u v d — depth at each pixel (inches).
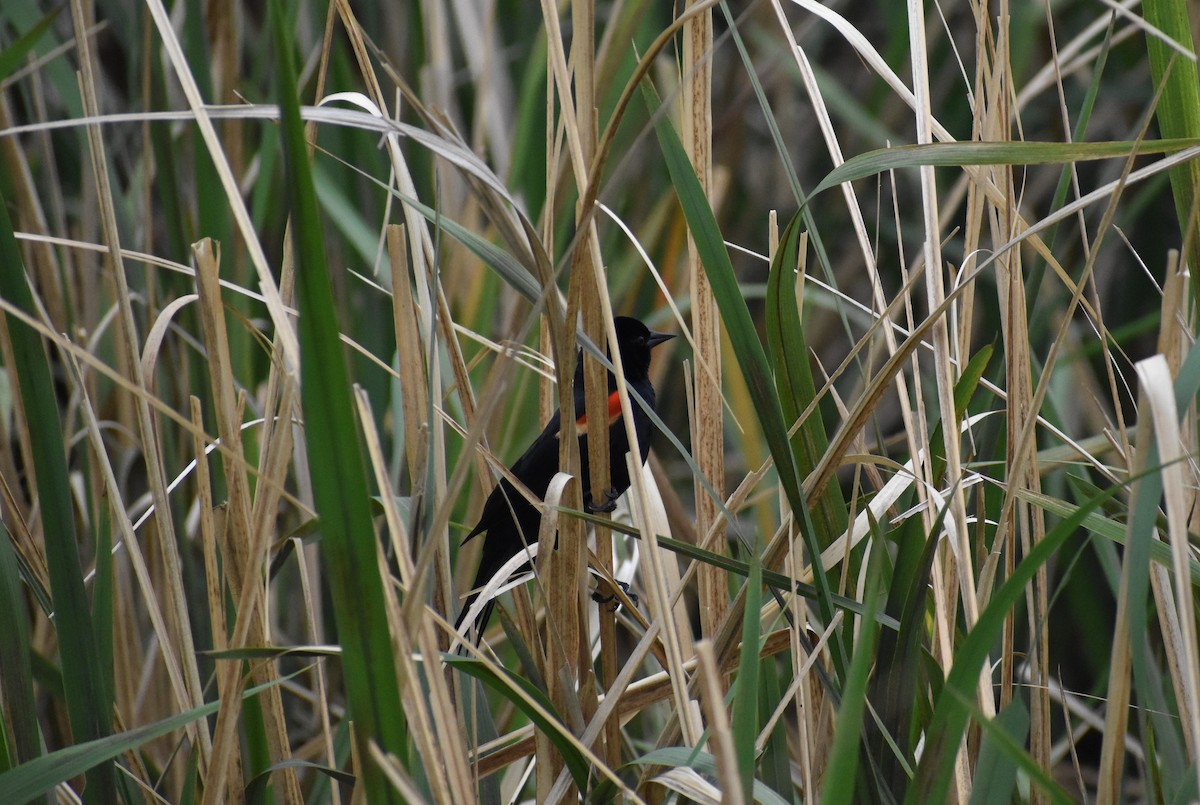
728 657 191.6
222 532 210.8
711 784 160.1
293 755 293.1
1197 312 189.2
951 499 174.1
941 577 182.1
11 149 310.3
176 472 268.4
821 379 467.8
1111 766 158.6
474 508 323.6
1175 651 182.1
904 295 177.3
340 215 338.3
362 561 133.6
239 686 173.9
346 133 355.9
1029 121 483.5
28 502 327.9
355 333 344.2
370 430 150.6
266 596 194.7
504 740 205.6
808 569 220.2
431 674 150.7
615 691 177.0
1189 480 193.5
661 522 247.3
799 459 194.4
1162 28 183.6
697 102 201.5
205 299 186.7
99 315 333.1
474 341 345.4
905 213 494.0
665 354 403.5
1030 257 394.9
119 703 260.8
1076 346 350.9
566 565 190.4
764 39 460.1
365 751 140.9
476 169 153.3
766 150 511.8
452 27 435.5
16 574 182.5
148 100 292.8
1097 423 356.5
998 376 235.0
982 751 153.9
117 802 193.0
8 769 168.9
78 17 189.8
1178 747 192.1
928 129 182.2
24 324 176.7
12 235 175.2
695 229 167.2
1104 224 158.6
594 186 162.7
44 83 381.1
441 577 191.2
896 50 459.8
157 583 278.8
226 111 153.2
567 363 177.0
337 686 334.3
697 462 217.8
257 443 297.7
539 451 275.0
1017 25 398.3
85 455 285.6
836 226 490.0
